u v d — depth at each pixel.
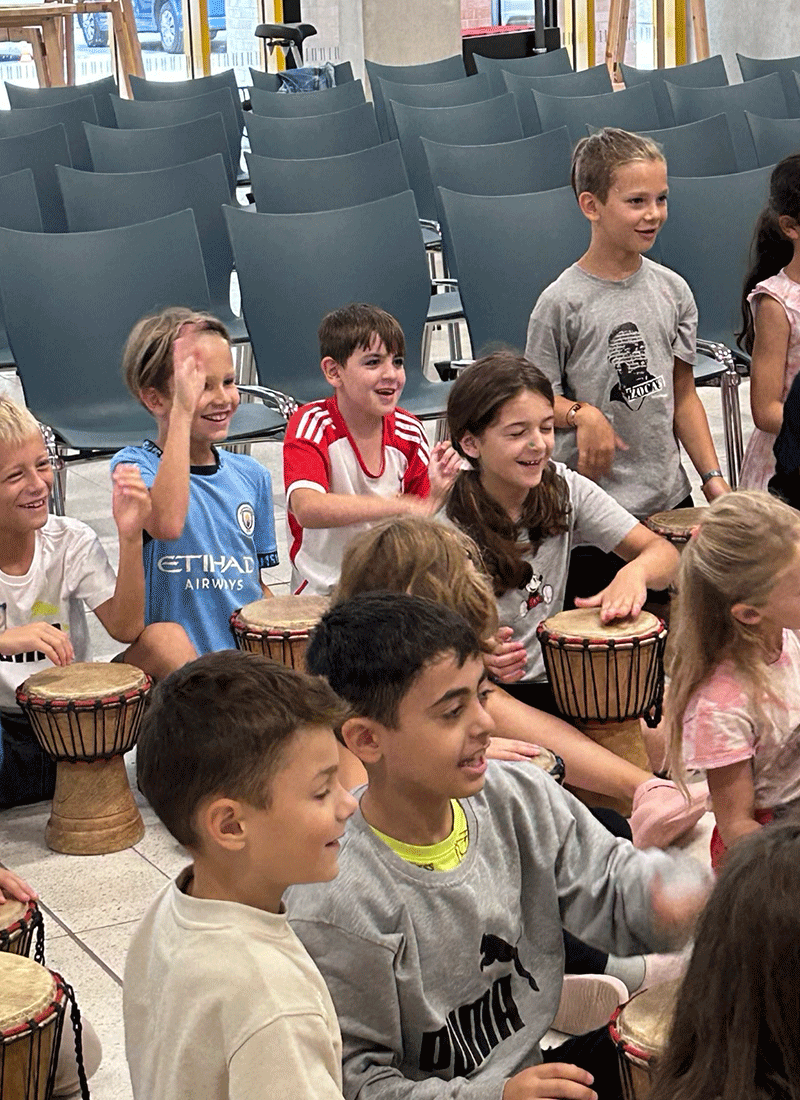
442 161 5.18
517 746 2.43
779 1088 1.06
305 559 3.21
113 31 10.18
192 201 4.95
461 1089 1.49
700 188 4.77
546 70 7.82
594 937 1.68
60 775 2.81
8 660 2.93
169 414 3.04
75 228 4.84
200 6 10.58
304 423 3.22
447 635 1.50
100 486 5.16
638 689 2.82
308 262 4.36
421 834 1.57
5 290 4.05
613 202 3.49
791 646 2.32
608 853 1.68
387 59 10.02
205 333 3.07
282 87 8.08
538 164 5.27
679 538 3.37
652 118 6.35
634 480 3.59
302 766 1.33
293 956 1.35
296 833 1.33
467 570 1.98
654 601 3.48
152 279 4.23
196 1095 1.31
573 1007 2.13
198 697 1.34
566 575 2.96
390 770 1.53
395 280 4.43
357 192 5.15
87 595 2.95
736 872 1.11
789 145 5.67
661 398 3.58
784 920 1.06
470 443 2.81
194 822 1.34
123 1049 2.18
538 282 4.50
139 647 2.98
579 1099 1.49
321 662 1.55
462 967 1.58
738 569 2.19
